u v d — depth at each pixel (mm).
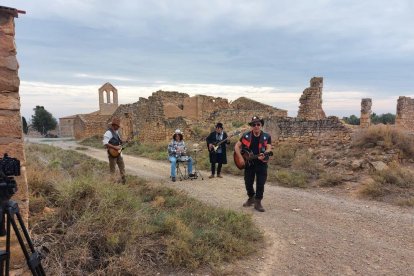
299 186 9789
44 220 4855
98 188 5738
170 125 26406
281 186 9930
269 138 7234
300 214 6969
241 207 7492
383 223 6363
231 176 11789
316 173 11000
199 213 6172
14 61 3707
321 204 7781
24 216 3857
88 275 3898
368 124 17453
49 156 14000
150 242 4711
